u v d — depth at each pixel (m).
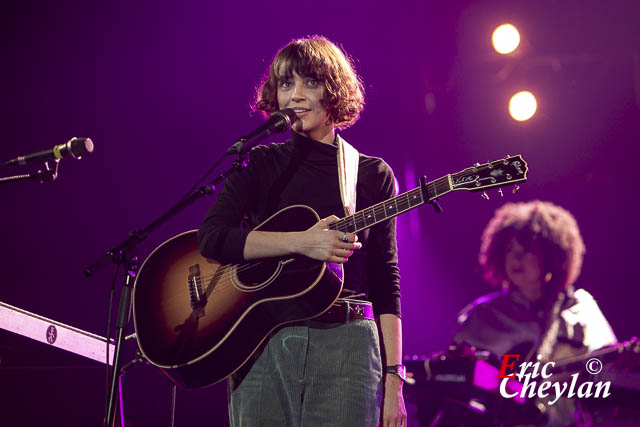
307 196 4.59
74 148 5.15
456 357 7.92
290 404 4.17
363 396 4.13
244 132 14.09
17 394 7.80
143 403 9.13
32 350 5.33
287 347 4.21
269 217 4.62
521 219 8.35
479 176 4.14
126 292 4.77
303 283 4.26
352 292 4.38
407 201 4.27
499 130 15.37
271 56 14.30
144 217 13.55
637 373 7.34
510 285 8.20
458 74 15.11
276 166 4.75
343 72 4.92
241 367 4.41
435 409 7.86
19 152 13.32
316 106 4.78
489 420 7.66
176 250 5.04
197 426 9.88
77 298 12.75
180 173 13.84
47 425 7.86
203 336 4.47
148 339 4.65
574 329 7.81
